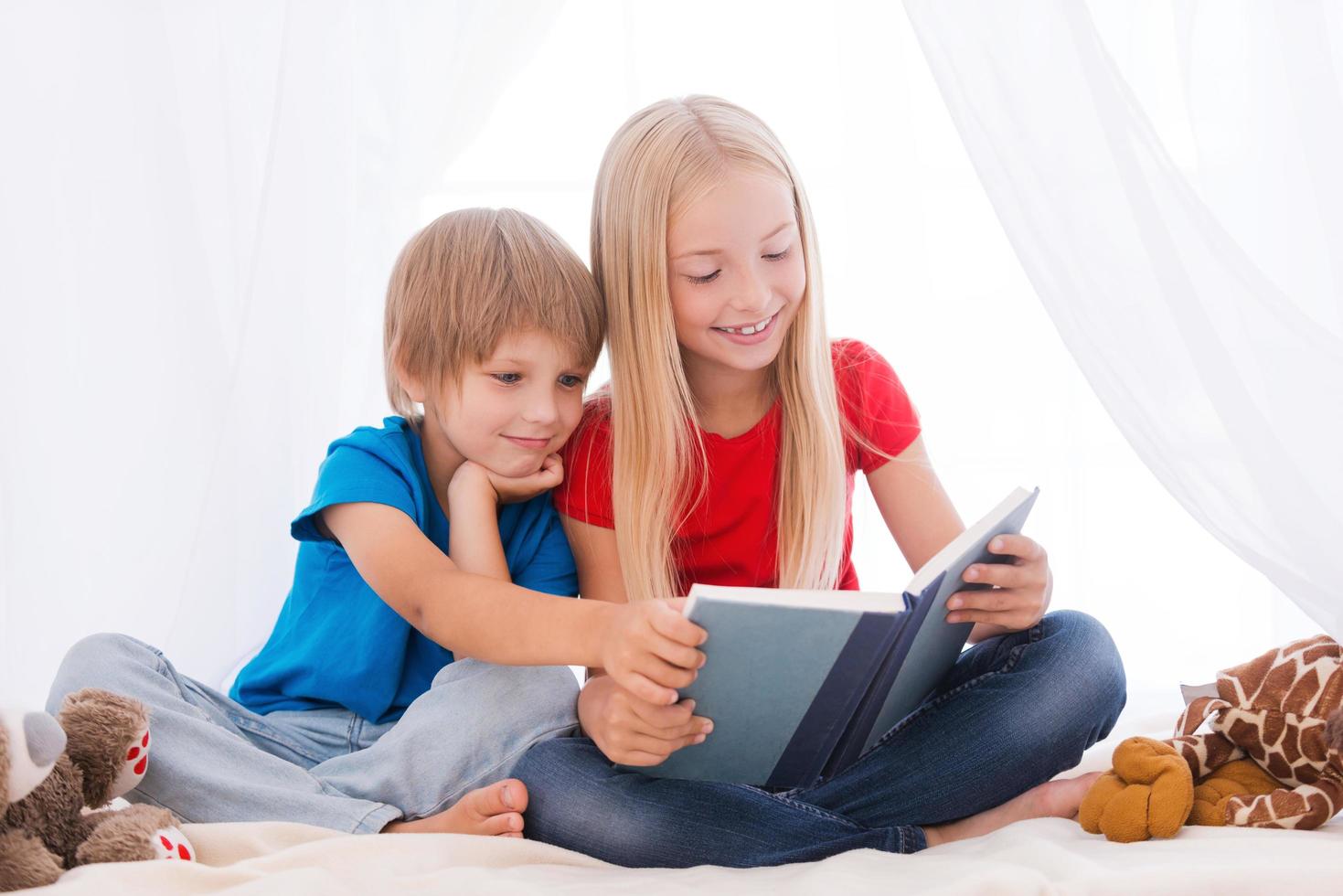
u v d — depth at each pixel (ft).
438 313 3.77
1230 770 3.25
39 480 4.96
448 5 5.44
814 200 6.95
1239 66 3.42
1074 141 3.22
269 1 5.16
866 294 6.70
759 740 3.07
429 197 7.19
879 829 3.17
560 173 7.20
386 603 3.85
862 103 6.58
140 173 5.06
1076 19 3.19
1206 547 7.04
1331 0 3.42
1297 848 2.77
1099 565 7.08
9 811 2.89
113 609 4.87
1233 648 6.91
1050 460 6.95
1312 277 3.35
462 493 3.87
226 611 4.45
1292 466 3.11
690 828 3.15
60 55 5.03
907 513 4.33
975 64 3.29
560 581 4.09
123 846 2.89
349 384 5.18
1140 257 3.19
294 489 4.72
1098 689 3.40
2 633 4.85
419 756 3.41
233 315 5.16
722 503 4.20
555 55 7.16
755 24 6.97
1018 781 3.33
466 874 2.81
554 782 3.26
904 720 3.46
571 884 2.80
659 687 2.81
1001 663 3.52
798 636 2.77
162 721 3.35
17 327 4.99
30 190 5.02
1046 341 6.90
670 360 3.87
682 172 3.72
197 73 5.14
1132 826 2.99
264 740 3.75
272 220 4.62
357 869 2.86
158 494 5.01
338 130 4.89
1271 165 3.38
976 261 6.90
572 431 4.06
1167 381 3.19
